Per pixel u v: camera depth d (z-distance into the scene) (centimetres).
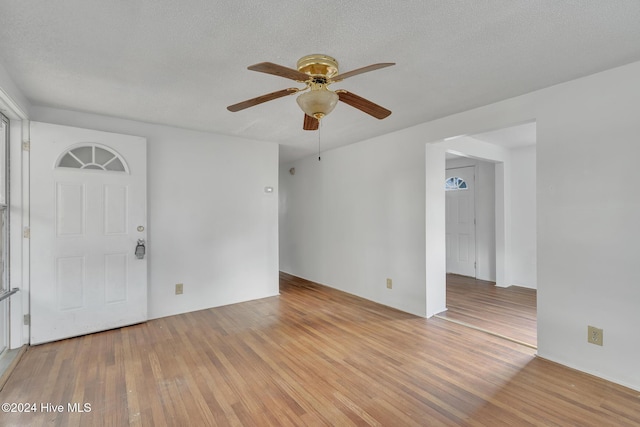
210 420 182
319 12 154
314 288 486
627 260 212
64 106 289
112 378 225
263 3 147
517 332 309
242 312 372
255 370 238
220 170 396
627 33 174
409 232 368
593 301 227
